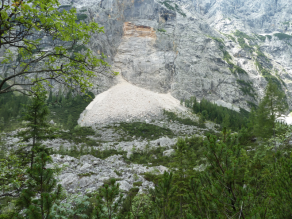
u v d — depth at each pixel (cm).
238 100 18712
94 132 9788
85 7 19700
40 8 662
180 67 19675
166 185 736
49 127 1769
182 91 18225
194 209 683
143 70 19000
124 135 9538
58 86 13350
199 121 12506
